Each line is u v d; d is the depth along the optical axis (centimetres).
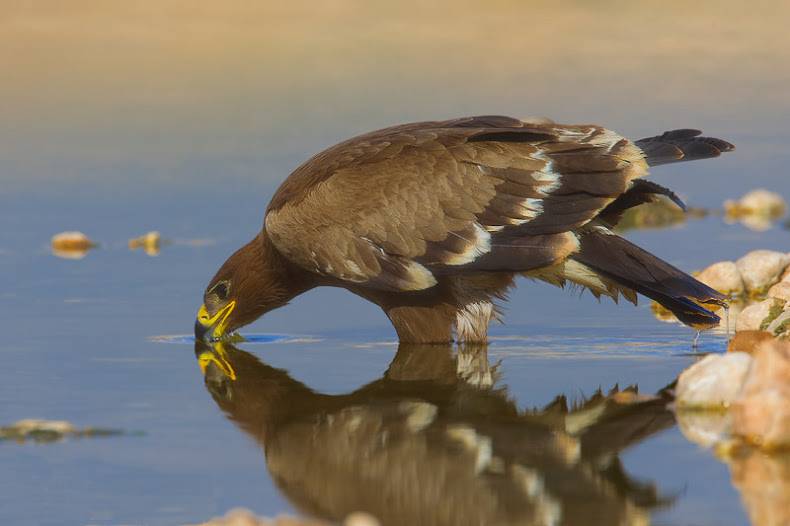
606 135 1364
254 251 1490
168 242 1928
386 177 1383
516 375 1284
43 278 1725
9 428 1116
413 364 1346
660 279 1320
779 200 2166
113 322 1514
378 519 923
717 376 1134
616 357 1351
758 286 1638
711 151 1398
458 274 1375
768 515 895
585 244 1343
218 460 1039
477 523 907
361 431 1108
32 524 920
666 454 1023
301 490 973
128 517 923
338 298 1681
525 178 1341
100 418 1147
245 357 1385
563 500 939
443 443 1068
